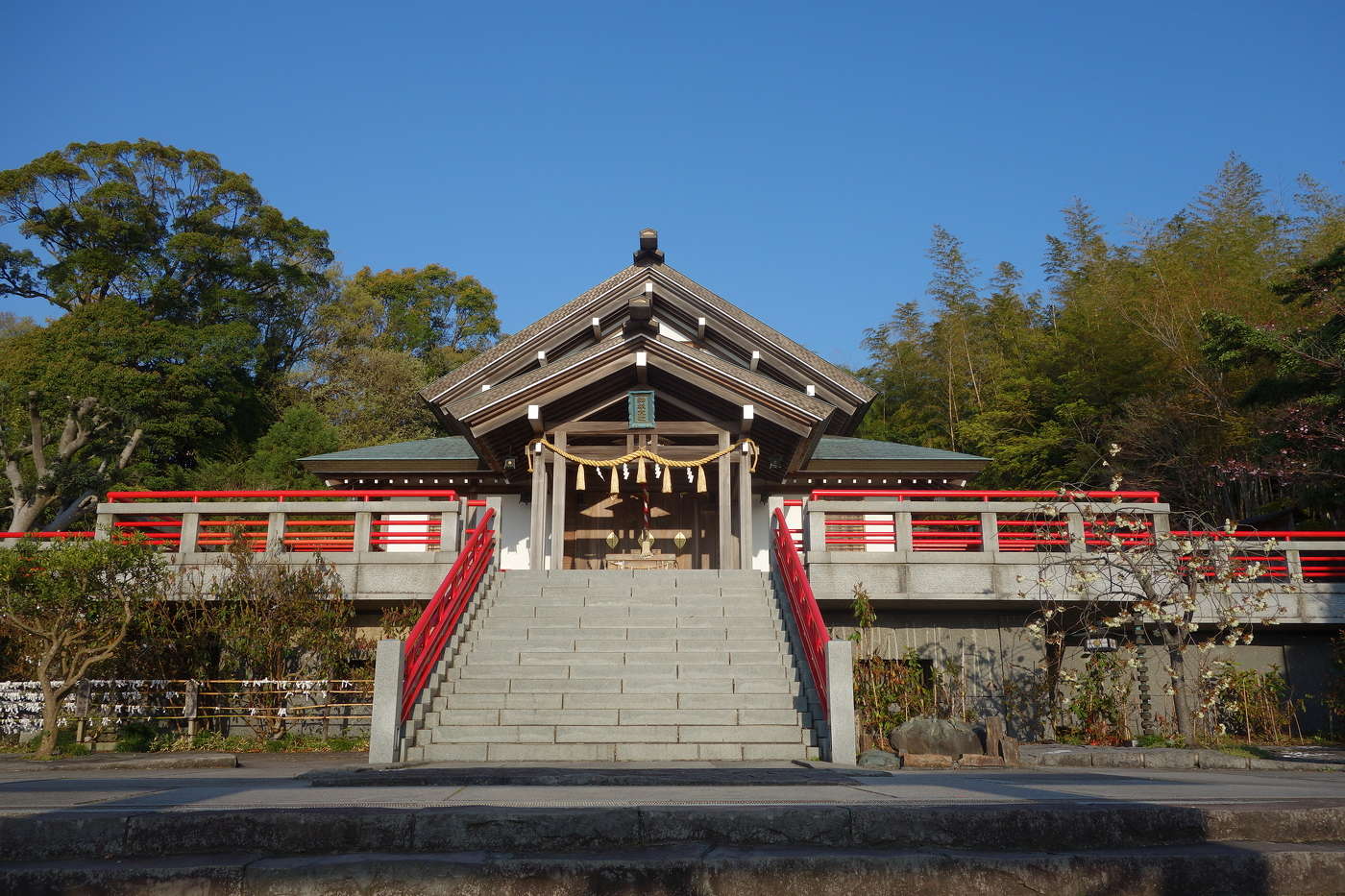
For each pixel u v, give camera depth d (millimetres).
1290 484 18953
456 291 54938
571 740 9727
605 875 4223
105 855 4547
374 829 4609
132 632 12359
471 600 12281
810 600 10562
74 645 11359
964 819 4738
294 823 4609
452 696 10297
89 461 29922
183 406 35219
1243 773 8656
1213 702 12250
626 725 9938
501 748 9484
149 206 42125
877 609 13984
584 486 16094
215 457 37250
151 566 11570
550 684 10555
